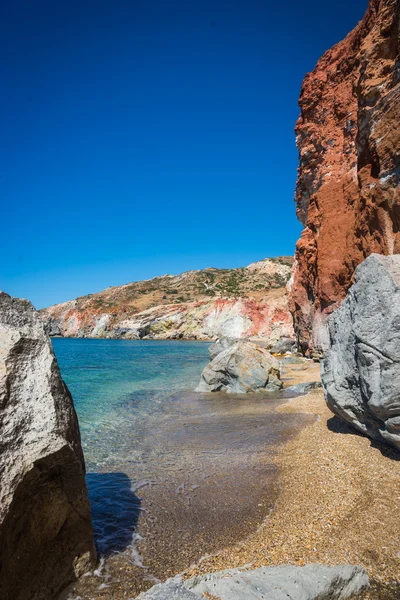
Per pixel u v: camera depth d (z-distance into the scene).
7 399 3.60
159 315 95.19
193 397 16.33
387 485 5.75
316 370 23.52
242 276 151.38
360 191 19.53
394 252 16.12
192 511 5.82
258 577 3.85
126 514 5.75
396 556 4.20
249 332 77.62
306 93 31.36
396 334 5.96
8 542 3.31
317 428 9.76
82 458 4.38
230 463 7.91
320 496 5.86
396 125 16.17
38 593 3.64
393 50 18.36
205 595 3.64
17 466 3.40
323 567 3.97
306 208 32.81
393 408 5.93
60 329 119.81
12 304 4.62
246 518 5.52
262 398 15.70
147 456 8.52
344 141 26.14
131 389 18.61
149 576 4.24
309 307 30.00
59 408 4.02
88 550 4.33
